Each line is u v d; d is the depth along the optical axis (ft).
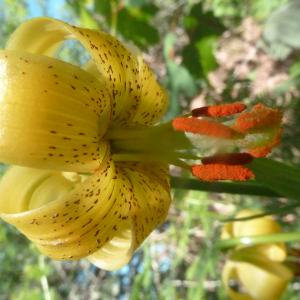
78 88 0.21
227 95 0.51
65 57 0.80
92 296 0.82
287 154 0.52
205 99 0.52
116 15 0.45
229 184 0.26
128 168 0.24
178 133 0.23
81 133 0.21
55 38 0.23
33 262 0.79
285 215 0.59
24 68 0.20
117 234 0.24
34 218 0.22
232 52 0.73
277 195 0.26
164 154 0.23
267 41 0.59
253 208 0.56
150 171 0.24
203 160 0.23
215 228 0.56
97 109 0.22
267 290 0.36
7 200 0.24
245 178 0.22
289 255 0.36
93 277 0.83
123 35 0.46
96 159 0.22
